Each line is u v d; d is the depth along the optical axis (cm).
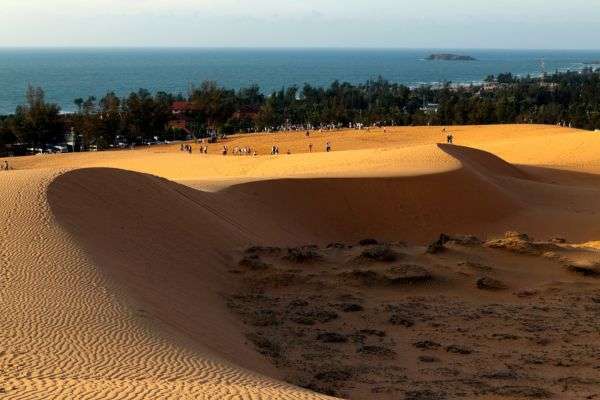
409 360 1667
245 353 1612
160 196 2788
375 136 9169
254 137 9631
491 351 1728
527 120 12675
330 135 9481
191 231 2627
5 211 2167
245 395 1062
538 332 1850
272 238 3097
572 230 3619
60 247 1936
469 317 1978
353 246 2795
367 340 1814
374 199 3766
